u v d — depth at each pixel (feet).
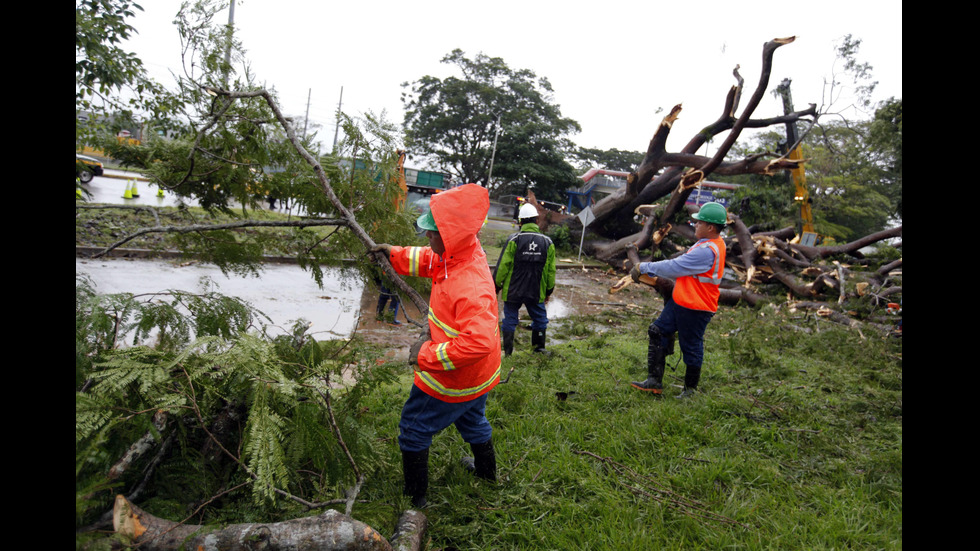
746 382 17.38
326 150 11.71
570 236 62.23
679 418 13.08
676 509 9.16
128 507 5.64
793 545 8.27
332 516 6.20
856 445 12.64
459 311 7.57
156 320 8.07
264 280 28.48
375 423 11.39
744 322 27.40
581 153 193.77
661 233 48.14
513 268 18.60
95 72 15.35
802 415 14.19
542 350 19.51
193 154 10.49
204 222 11.68
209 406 7.32
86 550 5.14
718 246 14.38
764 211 60.85
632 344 22.21
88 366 6.76
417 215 12.71
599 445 11.50
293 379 7.52
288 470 7.25
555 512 8.93
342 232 11.84
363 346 9.23
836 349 24.09
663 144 48.83
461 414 8.48
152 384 6.45
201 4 9.63
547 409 13.67
